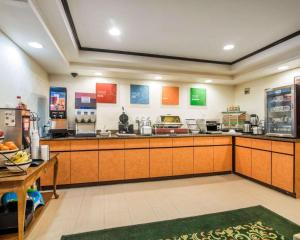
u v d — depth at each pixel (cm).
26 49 283
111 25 277
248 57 397
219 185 352
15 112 221
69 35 268
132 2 223
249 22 267
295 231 203
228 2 222
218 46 350
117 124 460
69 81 434
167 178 385
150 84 485
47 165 229
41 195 264
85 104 365
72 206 265
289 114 331
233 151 432
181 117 506
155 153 376
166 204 272
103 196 300
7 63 240
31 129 292
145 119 477
